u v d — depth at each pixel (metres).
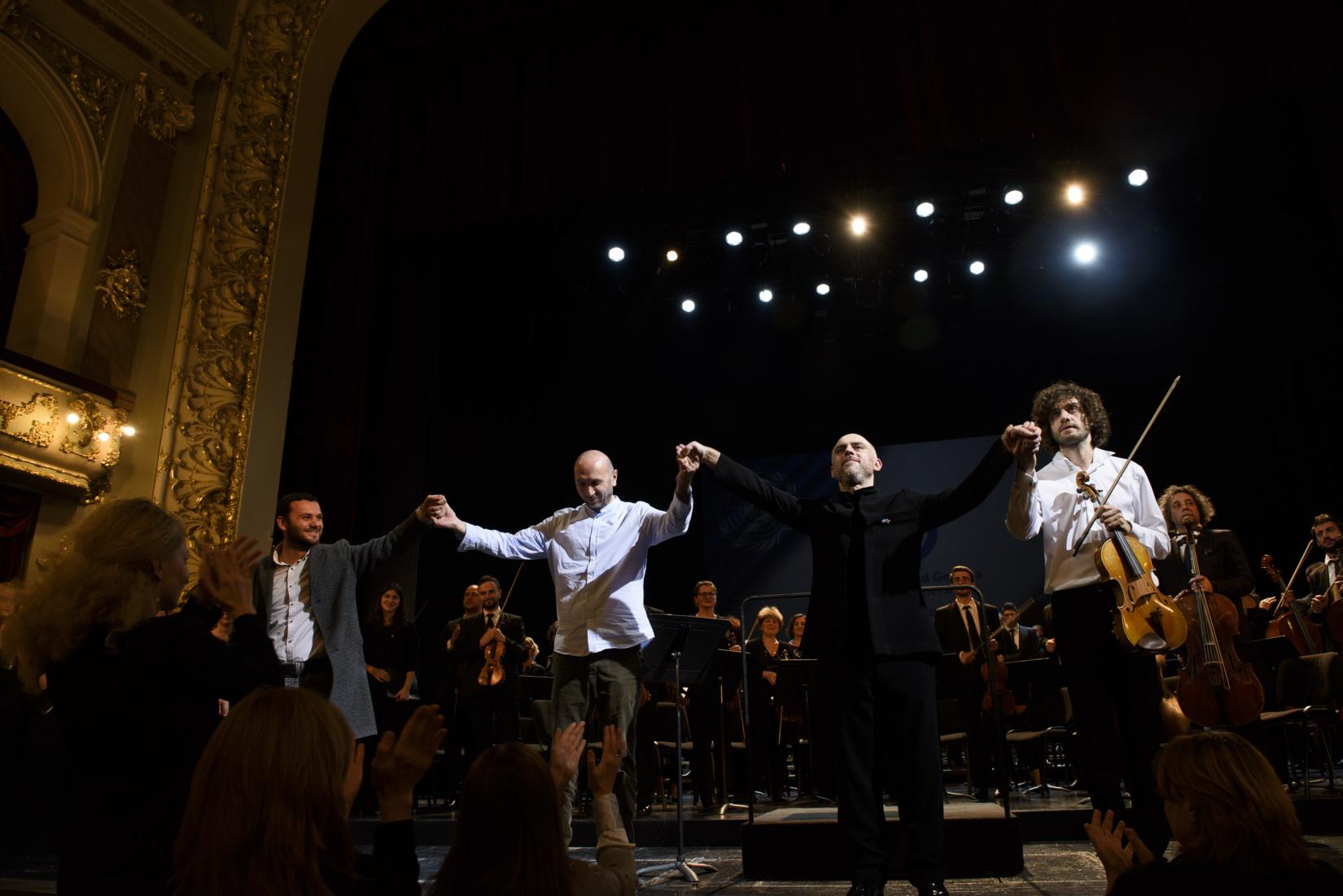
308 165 7.63
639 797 5.56
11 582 4.34
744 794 6.58
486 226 8.71
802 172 7.34
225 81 7.34
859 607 2.74
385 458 8.05
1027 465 2.66
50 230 6.17
